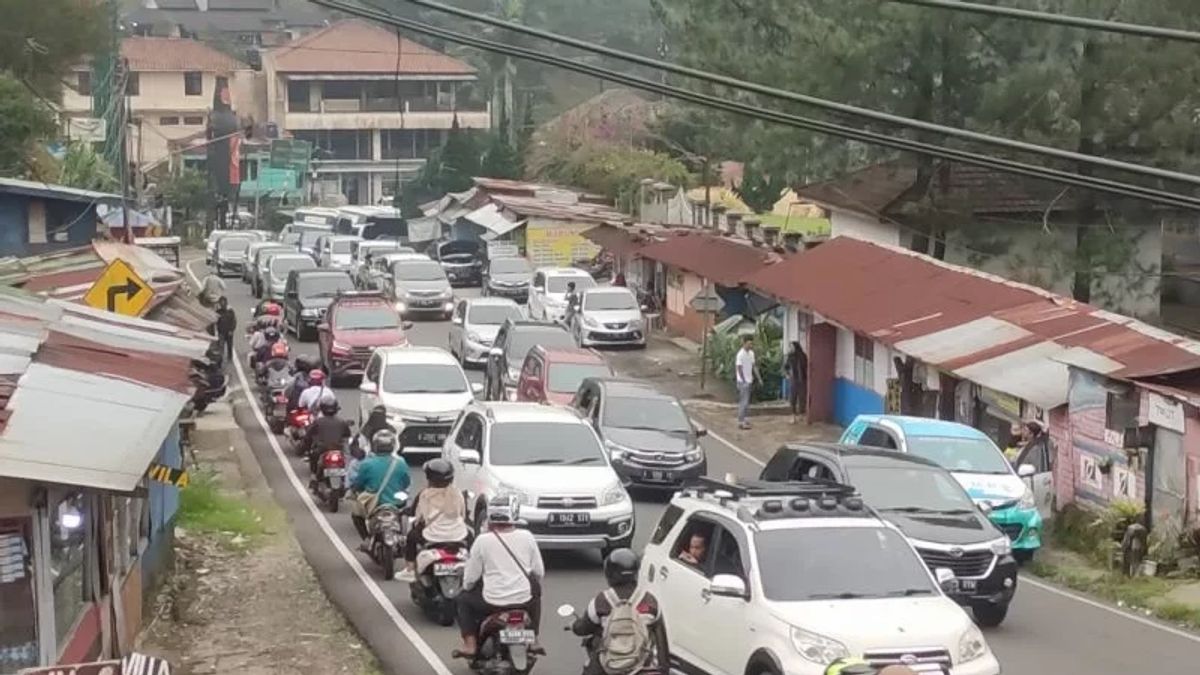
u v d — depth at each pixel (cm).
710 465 3759
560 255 8338
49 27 5509
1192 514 2580
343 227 9612
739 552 1524
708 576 1572
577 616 1738
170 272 3516
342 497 2944
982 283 3994
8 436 1206
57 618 1354
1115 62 4059
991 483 2566
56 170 6359
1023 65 4253
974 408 3422
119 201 6341
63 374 1431
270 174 11706
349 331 4722
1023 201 4803
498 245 8331
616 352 5919
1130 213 4484
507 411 2539
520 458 2434
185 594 2211
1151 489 2692
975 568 2048
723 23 4606
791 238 5488
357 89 12231
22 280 2969
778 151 4628
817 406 4475
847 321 3981
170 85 12212
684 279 6394
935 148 1347
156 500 2133
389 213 9606
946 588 1698
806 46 4419
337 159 12244
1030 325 3503
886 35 4312
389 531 2311
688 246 6128
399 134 12350
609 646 1483
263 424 4038
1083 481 2917
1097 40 4062
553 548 2359
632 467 3122
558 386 3725
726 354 5191
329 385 4662
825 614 1419
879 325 3834
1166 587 2452
